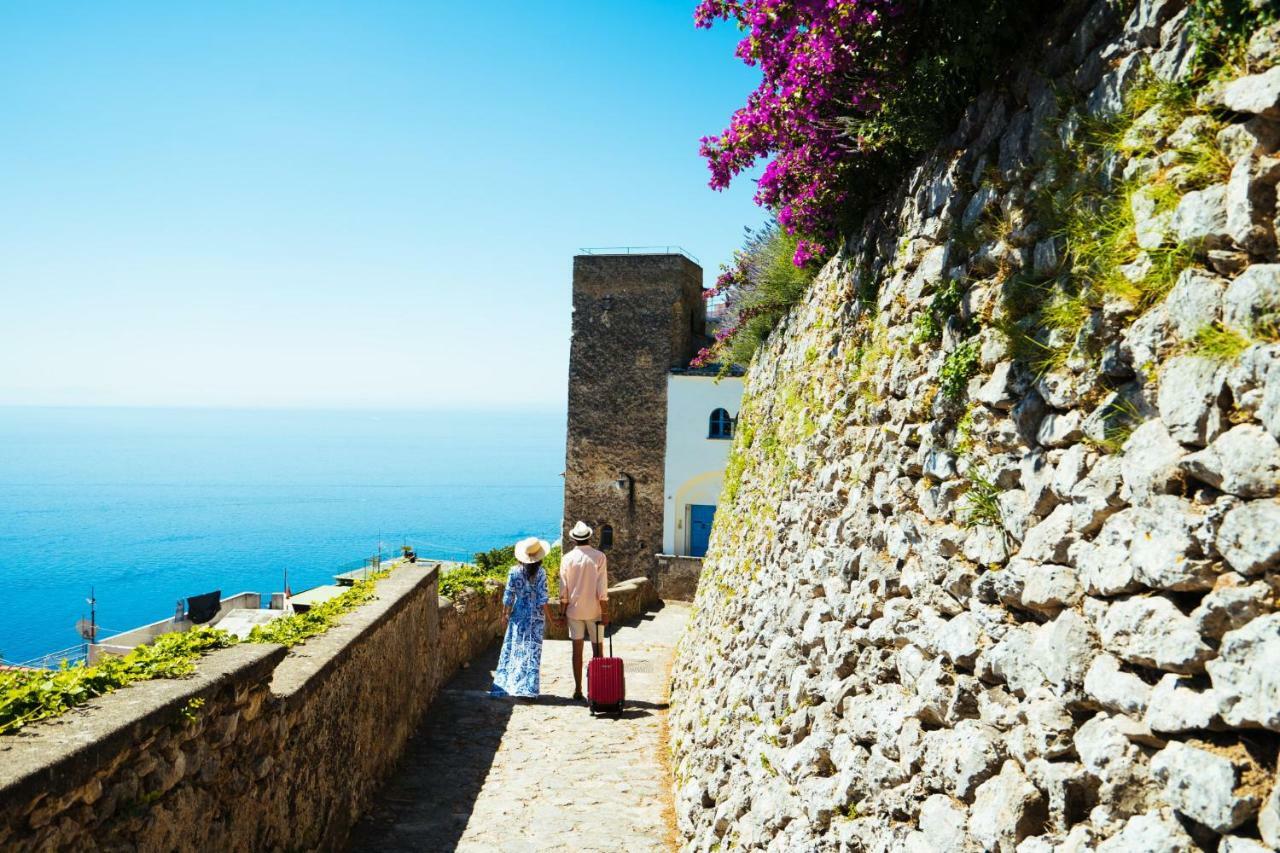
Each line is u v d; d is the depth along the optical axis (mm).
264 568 104562
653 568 28062
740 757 5414
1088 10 2889
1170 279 2232
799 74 4555
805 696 4473
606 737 8344
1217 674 1812
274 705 4461
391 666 7238
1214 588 1895
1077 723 2314
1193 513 1983
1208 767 1787
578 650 9844
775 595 6055
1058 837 2211
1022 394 2885
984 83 3652
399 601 7445
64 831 2715
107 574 100062
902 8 3891
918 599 3430
